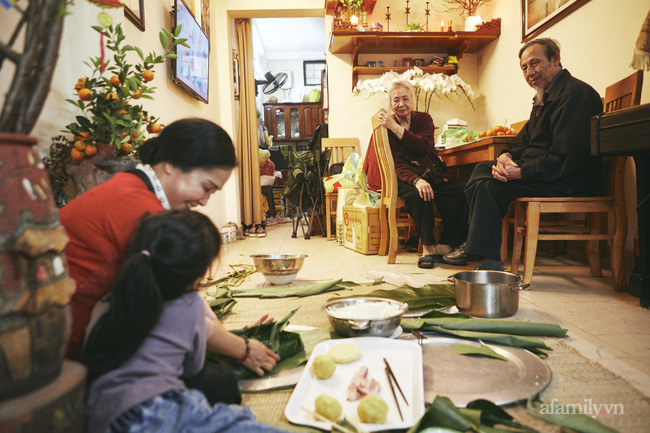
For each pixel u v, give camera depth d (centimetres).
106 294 94
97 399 74
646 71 240
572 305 185
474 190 229
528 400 98
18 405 54
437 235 365
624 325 159
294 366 119
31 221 57
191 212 86
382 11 464
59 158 142
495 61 428
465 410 88
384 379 108
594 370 120
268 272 227
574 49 306
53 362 61
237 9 466
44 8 60
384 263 301
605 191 229
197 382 91
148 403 72
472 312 165
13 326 55
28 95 63
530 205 211
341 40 429
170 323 81
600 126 180
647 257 184
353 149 464
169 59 290
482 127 459
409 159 312
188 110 345
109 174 142
